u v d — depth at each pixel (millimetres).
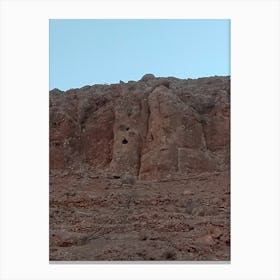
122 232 14523
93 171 24031
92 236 14070
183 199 18156
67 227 14867
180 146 23375
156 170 22703
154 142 23859
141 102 25359
